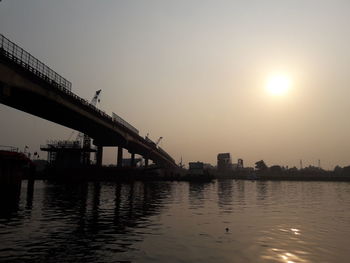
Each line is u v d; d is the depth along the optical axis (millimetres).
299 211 43219
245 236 25062
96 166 121938
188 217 35406
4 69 50594
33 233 25234
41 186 88000
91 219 32875
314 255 19922
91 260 18125
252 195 73938
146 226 29109
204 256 19172
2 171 51031
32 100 67312
